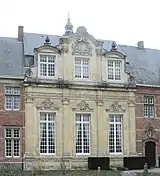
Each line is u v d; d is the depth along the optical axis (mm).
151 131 45688
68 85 42562
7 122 40375
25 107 41062
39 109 41531
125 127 44438
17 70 42000
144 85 45719
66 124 42156
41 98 41656
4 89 40750
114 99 44312
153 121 45906
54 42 46531
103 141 43281
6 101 40750
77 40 43500
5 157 39875
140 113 45375
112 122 44219
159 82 47188
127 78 45062
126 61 47406
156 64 49375
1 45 44156
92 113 43375
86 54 43781
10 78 40906
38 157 40781
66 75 42688
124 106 44656
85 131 43062
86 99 43250
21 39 45562
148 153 45375
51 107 41906
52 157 41250
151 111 46094
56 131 41906
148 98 46125
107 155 43219
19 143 40562
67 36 45250
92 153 42781
